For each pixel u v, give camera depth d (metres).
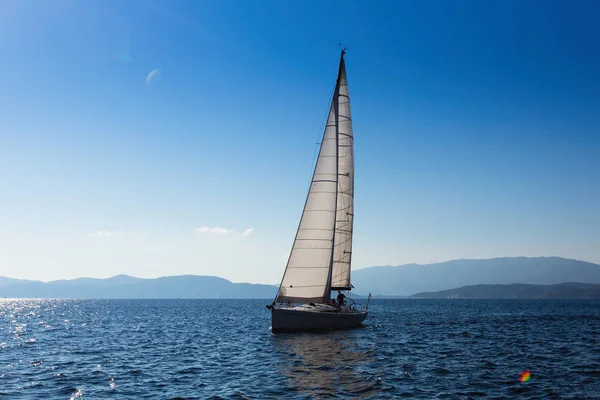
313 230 47.56
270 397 24.28
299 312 46.09
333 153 48.34
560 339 51.03
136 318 103.06
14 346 46.19
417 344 45.62
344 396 24.47
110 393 25.44
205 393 25.28
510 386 26.83
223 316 110.62
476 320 86.88
